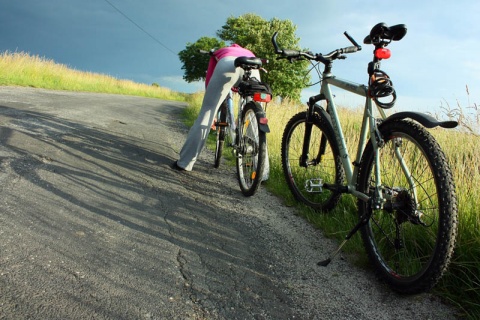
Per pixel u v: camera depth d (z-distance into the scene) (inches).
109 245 90.9
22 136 177.5
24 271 73.5
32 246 83.4
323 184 122.0
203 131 167.5
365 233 99.2
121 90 1125.7
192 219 117.6
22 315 61.6
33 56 700.7
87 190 124.6
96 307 67.3
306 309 79.5
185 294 76.9
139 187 138.3
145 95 1298.0
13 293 66.5
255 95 143.6
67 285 71.9
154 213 116.4
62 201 111.6
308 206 138.7
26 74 644.7
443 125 76.9
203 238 105.3
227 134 174.6
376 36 94.0
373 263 95.0
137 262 85.6
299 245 111.3
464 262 88.0
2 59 624.7
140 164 171.5
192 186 153.5
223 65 158.2
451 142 150.6
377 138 94.7
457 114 141.6
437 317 79.6
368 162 101.0
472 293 84.6
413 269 90.0
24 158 144.6
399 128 88.7
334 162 128.4
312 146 139.3
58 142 180.7
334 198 126.1
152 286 77.4
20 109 267.0
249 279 87.7
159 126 324.2
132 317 66.7
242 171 154.6
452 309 82.4
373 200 91.2
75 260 81.3
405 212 87.0
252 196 152.3
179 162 172.7
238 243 106.2
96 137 210.8
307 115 136.1
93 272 78.1
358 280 93.7
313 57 123.0
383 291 89.5
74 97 482.0
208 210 128.6
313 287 88.7
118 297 71.6
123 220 106.8
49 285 70.8
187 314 70.7
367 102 100.5
